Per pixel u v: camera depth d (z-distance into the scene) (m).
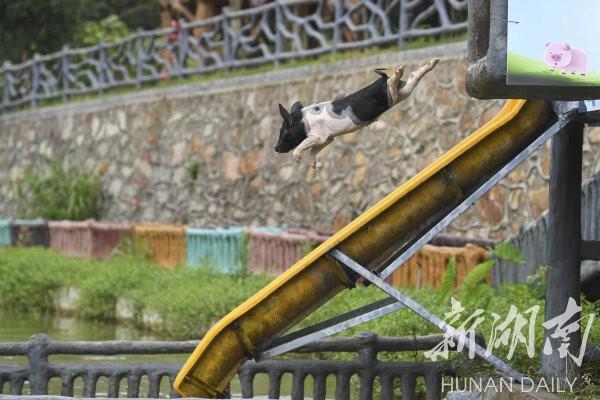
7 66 30.44
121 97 25.02
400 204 8.27
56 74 33.72
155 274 18.53
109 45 26.33
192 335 15.11
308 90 19.09
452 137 16.05
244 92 20.91
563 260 8.66
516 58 6.77
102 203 25.58
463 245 14.88
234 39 22.02
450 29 16.52
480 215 15.41
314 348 9.30
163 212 23.33
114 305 18.17
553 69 6.79
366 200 17.66
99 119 25.83
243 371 9.31
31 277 20.42
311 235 16.78
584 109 8.23
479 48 7.20
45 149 28.06
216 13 25.08
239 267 18.05
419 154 16.66
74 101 27.53
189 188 22.47
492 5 6.80
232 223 21.11
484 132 8.23
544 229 12.77
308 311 8.39
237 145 21.05
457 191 8.31
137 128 24.33
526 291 12.20
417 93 16.77
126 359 13.42
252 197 20.55
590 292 11.69
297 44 20.11
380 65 17.52
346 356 11.90
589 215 11.69
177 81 23.78
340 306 13.20
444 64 16.25
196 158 22.25
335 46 19.05
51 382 12.20
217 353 8.27
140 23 42.19
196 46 23.20
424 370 9.36
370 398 9.36
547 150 14.26
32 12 34.22
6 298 20.89
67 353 9.42
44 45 35.09
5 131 30.25
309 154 8.14
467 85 7.16
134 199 24.28
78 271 19.95
